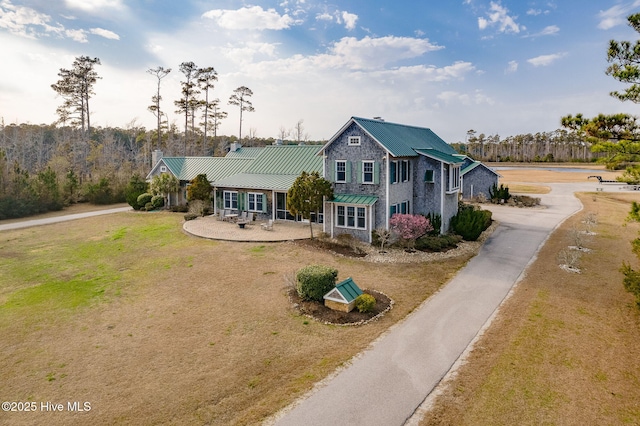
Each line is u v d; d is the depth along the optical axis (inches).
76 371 442.6
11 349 495.5
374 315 567.8
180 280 735.1
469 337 498.3
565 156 5329.7
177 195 1565.0
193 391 398.6
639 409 355.6
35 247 1008.2
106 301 645.3
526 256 847.7
